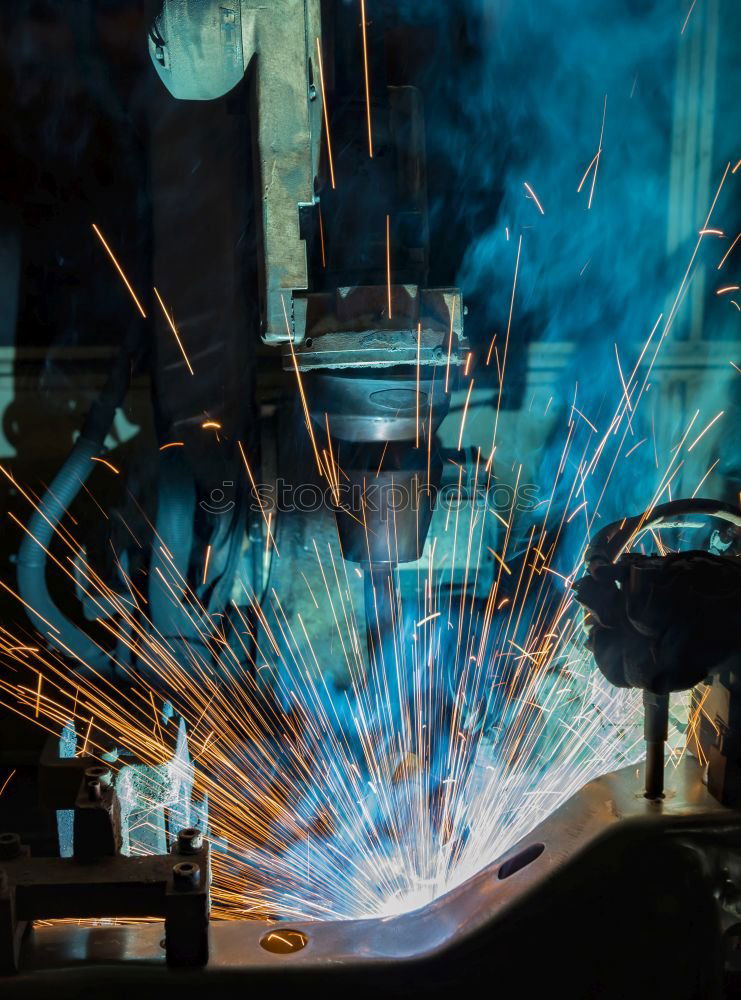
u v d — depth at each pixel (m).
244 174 1.84
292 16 1.45
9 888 1.10
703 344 2.25
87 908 1.12
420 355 1.57
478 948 1.13
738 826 1.12
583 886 1.12
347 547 1.80
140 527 2.06
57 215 2.05
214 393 1.94
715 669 1.13
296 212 1.51
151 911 1.13
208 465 1.97
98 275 2.08
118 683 2.06
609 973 1.13
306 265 1.53
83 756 1.29
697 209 2.19
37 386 2.11
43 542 1.95
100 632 2.20
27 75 1.97
